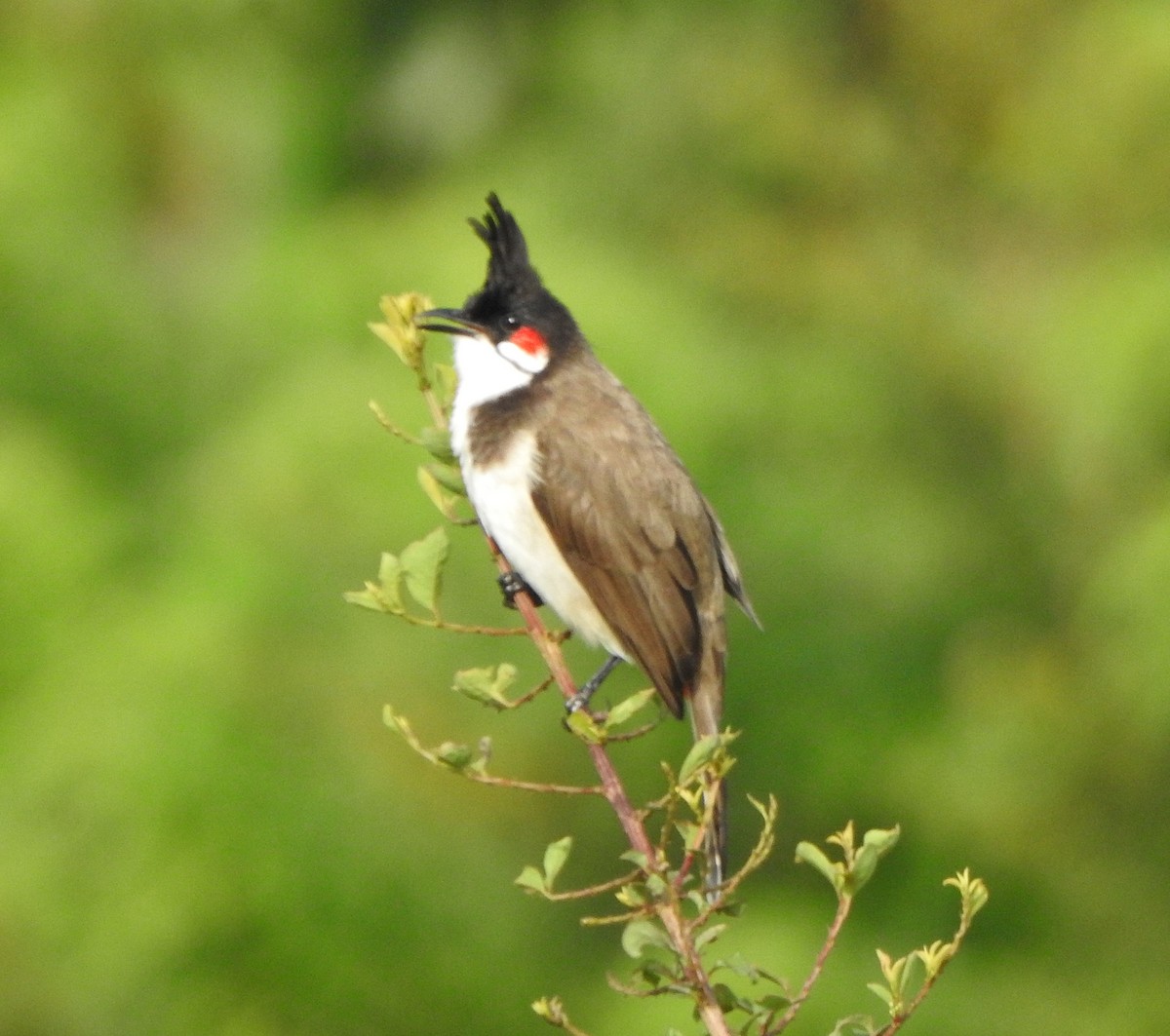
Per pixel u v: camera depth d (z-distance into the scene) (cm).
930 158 1313
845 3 1326
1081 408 1141
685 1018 1002
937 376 1266
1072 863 1173
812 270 1244
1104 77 1213
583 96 1249
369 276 1073
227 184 1270
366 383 1012
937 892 1148
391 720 483
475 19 1284
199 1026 977
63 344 1136
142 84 1253
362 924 986
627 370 1049
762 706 1141
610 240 1173
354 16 1291
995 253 1304
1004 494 1246
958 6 1288
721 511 1088
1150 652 1102
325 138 1263
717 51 1272
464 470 694
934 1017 1100
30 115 1175
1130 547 1112
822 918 1102
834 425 1163
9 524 1020
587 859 1085
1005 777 1148
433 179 1230
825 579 1152
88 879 979
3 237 1130
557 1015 477
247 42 1278
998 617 1211
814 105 1271
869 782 1145
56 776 967
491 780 486
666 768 464
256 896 971
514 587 699
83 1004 995
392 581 522
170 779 959
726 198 1261
